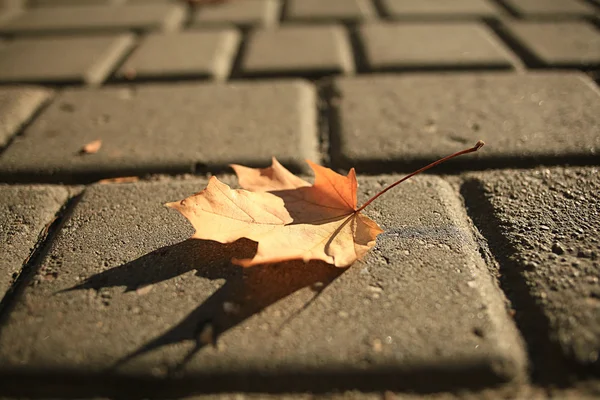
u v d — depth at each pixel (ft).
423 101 1.41
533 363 0.86
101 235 1.07
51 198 1.16
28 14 2.06
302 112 1.39
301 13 1.96
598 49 1.61
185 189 1.16
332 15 1.94
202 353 0.88
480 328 0.90
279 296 0.97
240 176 1.10
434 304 0.95
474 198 1.14
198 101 1.45
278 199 1.05
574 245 1.02
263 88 1.49
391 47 1.68
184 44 1.75
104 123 1.38
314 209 1.04
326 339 0.89
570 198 1.11
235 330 0.91
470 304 0.95
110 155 1.27
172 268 1.01
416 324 0.91
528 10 1.92
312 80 1.56
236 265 1.01
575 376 0.83
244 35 1.85
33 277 1.01
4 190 1.18
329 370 0.85
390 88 1.47
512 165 1.20
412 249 1.03
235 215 1.01
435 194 1.13
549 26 1.78
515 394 0.81
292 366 0.86
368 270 1.00
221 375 0.85
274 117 1.37
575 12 1.88
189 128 1.34
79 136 1.33
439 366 0.84
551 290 0.96
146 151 1.27
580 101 1.37
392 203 1.12
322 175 1.06
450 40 1.71
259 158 1.24
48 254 1.04
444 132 1.30
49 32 1.89
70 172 1.23
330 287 0.98
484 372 0.84
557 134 1.26
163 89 1.51
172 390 0.85
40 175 1.23
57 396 0.85
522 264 1.00
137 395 0.85
